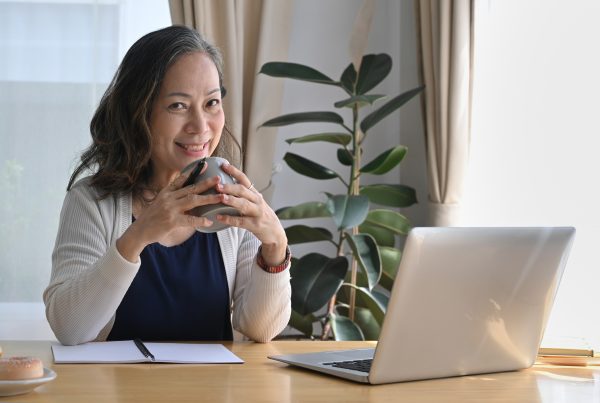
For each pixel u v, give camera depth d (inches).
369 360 52.7
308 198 133.1
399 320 45.6
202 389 44.4
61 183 128.4
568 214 91.8
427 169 115.3
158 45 66.0
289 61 132.6
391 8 133.8
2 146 127.5
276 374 49.5
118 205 68.4
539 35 97.6
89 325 58.1
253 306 63.9
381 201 119.3
